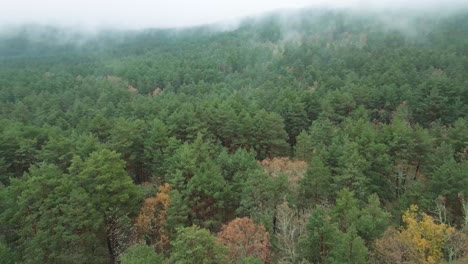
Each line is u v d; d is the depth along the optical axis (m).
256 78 146.38
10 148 57.28
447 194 39.25
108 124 66.88
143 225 38.78
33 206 36.06
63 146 54.22
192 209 40.97
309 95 79.88
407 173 51.06
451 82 79.62
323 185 42.06
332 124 66.69
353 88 84.00
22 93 125.69
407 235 29.92
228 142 60.94
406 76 98.00
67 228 34.66
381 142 51.38
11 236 39.97
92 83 140.75
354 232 28.38
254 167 45.75
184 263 25.45
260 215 37.16
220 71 163.62
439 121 69.62
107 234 38.47
